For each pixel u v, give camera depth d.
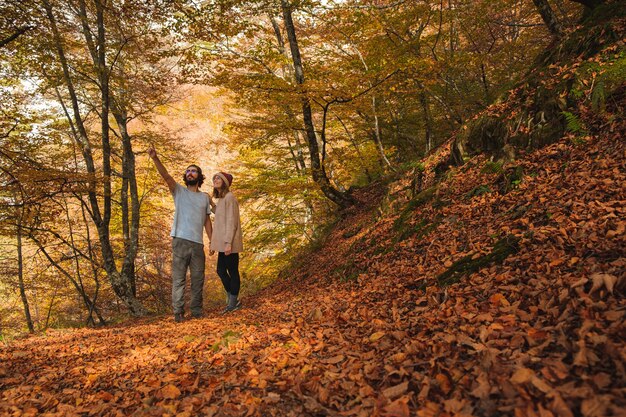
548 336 1.82
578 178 3.66
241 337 3.29
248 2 7.35
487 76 11.59
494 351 1.79
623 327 1.63
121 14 7.59
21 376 2.83
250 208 13.30
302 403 1.86
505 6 9.27
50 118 9.24
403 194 7.20
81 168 9.54
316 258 9.29
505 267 2.95
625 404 1.24
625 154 3.51
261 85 7.78
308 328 3.21
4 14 6.47
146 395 2.23
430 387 1.71
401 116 12.63
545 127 4.86
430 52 11.77
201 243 5.29
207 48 8.09
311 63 9.63
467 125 6.34
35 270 13.03
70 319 14.09
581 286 2.09
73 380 2.65
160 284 14.42
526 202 3.92
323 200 13.32
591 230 2.73
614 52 4.69
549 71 5.42
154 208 14.87
